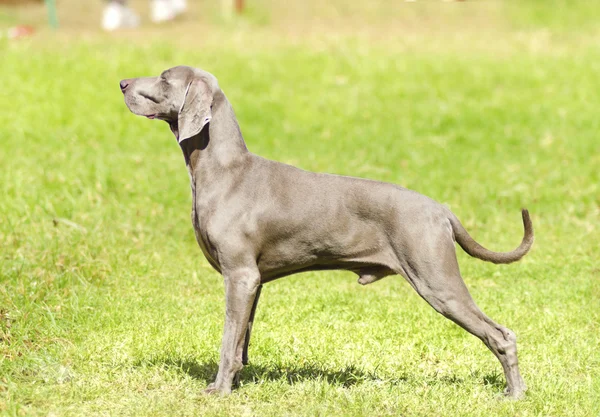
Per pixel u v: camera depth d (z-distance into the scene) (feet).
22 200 45.16
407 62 79.92
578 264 40.86
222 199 25.05
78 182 49.67
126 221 45.03
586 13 105.40
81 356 28.25
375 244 24.84
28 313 30.68
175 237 44.47
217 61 78.54
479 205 50.03
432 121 66.64
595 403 25.40
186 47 83.71
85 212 45.57
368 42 88.48
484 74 76.95
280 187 25.13
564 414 24.68
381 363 28.78
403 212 24.44
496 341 24.72
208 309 34.42
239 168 25.32
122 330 31.09
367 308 35.04
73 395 25.02
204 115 24.80
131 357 28.50
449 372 28.35
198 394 25.20
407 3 116.98
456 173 55.57
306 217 24.77
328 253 25.05
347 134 64.18
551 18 103.71
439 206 24.88
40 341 29.17
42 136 60.29
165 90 25.64
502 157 59.31
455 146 61.77
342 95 71.82
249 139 62.54
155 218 46.37
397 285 39.09
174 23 104.88
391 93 72.64
